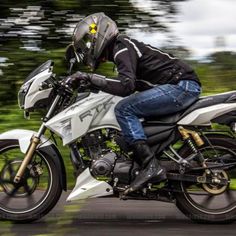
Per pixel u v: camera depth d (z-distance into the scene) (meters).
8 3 10.09
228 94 6.20
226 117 6.11
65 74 9.68
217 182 6.14
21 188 6.30
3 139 6.31
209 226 6.17
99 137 6.20
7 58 9.79
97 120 6.18
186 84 6.13
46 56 9.74
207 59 10.23
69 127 6.19
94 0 10.15
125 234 5.79
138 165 6.16
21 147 6.24
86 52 6.22
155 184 6.17
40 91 6.22
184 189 6.25
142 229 5.99
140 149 6.07
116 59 6.07
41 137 6.29
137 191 6.14
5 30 10.12
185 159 6.16
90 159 6.22
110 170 6.16
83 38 6.21
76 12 10.18
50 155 6.26
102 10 10.20
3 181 6.32
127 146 6.16
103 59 6.30
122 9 10.26
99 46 6.17
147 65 6.15
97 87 6.06
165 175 6.08
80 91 6.24
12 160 6.36
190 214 6.29
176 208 6.89
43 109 6.37
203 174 6.17
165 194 6.24
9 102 9.61
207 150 6.25
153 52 6.19
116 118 6.13
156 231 5.91
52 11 10.14
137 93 6.12
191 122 6.11
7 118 9.22
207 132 6.25
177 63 6.20
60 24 10.15
